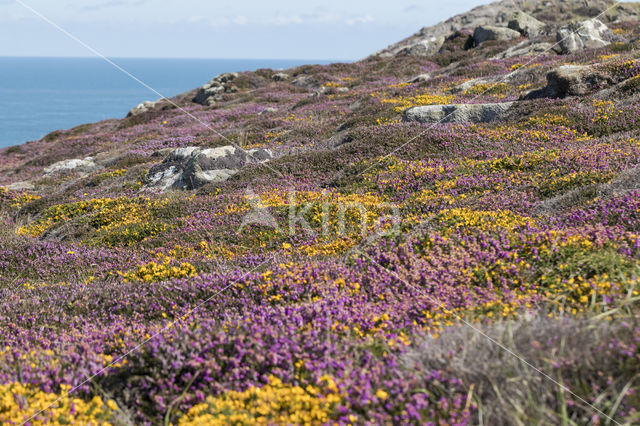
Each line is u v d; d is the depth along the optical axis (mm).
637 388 3887
